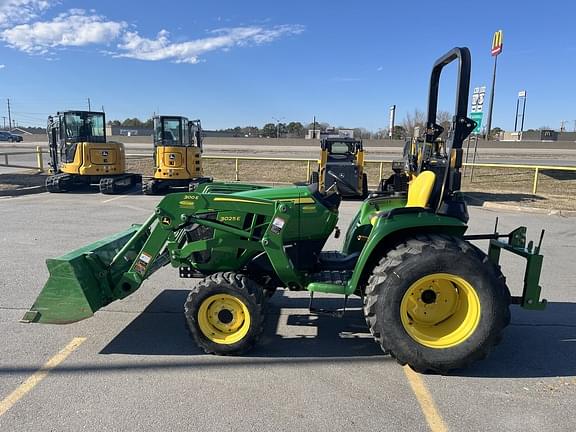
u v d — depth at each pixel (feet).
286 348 12.94
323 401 10.22
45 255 21.83
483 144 144.15
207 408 9.87
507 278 19.51
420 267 11.16
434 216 12.00
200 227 13.61
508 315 11.50
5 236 25.88
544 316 15.44
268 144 158.40
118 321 14.74
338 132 70.28
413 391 10.70
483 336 11.20
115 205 38.93
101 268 13.37
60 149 49.14
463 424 9.44
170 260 13.92
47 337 13.44
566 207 37.91
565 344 13.34
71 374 11.32
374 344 13.23
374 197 15.67
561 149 134.82
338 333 13.97
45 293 12.73
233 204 12.80
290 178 64.64
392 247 12.25
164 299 16.70
